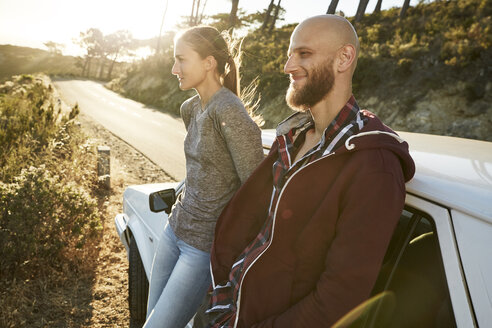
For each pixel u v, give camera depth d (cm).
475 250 88
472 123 1176
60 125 812
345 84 107
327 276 92
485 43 1295
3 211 319
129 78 4409
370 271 87
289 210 103
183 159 945
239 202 136
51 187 357
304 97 107
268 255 108
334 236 98
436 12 2158
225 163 152
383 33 2023
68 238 339
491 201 92
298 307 98
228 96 148
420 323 105
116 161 821
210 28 156
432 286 104
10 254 305
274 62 2100
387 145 92
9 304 276
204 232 157
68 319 276
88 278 331
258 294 110
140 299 263
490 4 1883
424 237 110
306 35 104
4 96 1504
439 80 1330
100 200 541
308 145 119
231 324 121
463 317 86
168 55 3681
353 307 89
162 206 215
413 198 111
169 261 174
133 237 271
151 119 1870
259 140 147
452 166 121
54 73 7112
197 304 164
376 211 87
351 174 92
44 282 307
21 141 671
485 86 1217
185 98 2583
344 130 101
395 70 1478
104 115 1866
